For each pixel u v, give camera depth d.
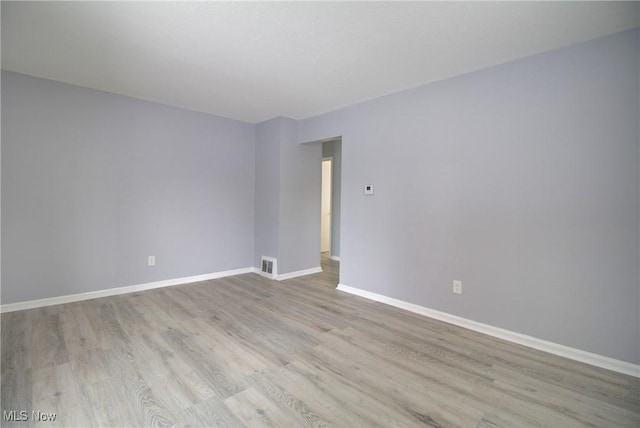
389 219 3.40
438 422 1.60
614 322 2.11
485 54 2.45
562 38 2.19
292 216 4.57
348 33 2.18
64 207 3.21
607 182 2.13
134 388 1.83
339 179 5.89
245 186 4.76
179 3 1.86
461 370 2.09
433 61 2.59
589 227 2.20
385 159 3.43
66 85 3.19
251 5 1.88
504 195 2.57
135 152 3.66
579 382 1.96
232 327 2.74
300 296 3.68
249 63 2.68
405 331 2.71
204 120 4.25
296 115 4.32
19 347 2.29
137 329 2.65
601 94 2.14
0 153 2.86
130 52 2.50
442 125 2.96
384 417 1.63
